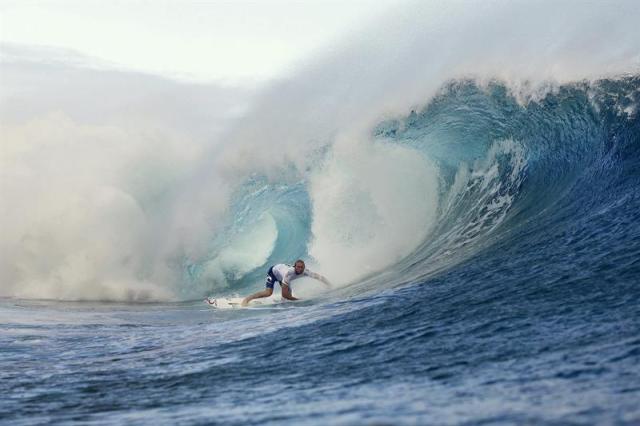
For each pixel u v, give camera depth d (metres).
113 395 18.50
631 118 37.84
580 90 40.91
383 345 20.41
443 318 22.28
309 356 20.67
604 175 35.50
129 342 27.75
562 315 19.72
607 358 15.54
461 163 45.53
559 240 29.20
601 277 22.83
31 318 36.88
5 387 20.31
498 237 34.84
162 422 14.99
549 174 39.66
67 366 23.34
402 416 13.20
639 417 11.60
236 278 50.84
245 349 23.22
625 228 28.06
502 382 14.96
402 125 48.41
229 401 16.52
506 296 23.23
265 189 51.25
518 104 43.91
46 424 15.70
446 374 16.34
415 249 42.56
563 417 12.04
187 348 24.88
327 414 14.05
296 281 41.53
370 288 33.91
